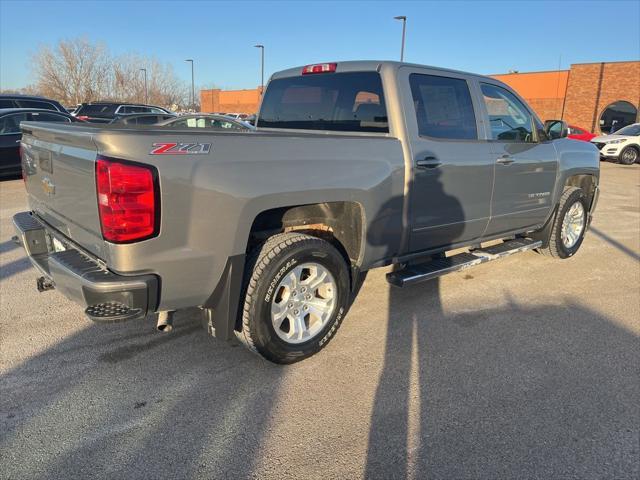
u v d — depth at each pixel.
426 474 2.44
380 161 3.60
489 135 4.59
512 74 36.91
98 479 2.37
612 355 3.67
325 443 2.65
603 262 6.07
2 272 5.11
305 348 3.43
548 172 5.31
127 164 2.53
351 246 3.73
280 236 3.26
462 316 4.32
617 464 2.53
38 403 2.94
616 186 13.48
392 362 3.51
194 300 2.96
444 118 4.17
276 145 3.06
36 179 3.58
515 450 2.62
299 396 3.08
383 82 3.86
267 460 2.52
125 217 2.55
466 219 4.45
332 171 3.30
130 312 2.67
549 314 4.41
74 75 46.78
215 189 2.79
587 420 2.88
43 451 2.54
